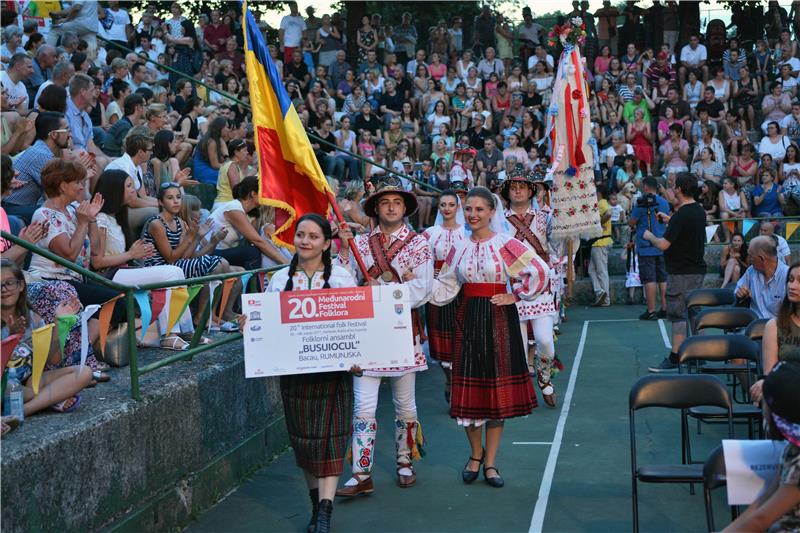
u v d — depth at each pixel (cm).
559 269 1112
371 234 632
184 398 574
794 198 1548
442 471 673
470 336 620
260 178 607
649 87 1883
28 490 421
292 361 520
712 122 1808
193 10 2392
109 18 1595
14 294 498
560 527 554
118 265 674
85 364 558
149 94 1171
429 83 1905
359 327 523
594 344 1174
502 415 615
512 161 1104
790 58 1998
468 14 2850
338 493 611
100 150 1008
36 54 1068
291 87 1756
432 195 1442
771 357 554
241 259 820
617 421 805
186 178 909
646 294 1348
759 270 816
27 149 759
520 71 1914
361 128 1756
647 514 573
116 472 496
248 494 626
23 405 479
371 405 617
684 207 940
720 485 397
